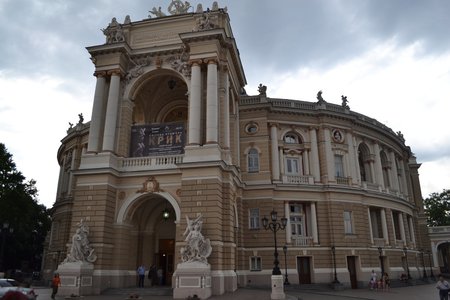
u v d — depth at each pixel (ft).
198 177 90.79
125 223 96.27
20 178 167.84
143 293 86.84
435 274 198.49
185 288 79.61
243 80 130.52
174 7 120.57
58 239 159.53
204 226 86.99
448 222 270.05
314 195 133.80
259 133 135.54
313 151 139.95
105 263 90.94
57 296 85.15
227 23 113.09
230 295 82.89
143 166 99.09
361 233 134.51
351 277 129.39
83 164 98.17
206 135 95.50
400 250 149.38
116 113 104.27
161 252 110.93
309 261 127.95
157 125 104.68
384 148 166.50
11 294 14.48
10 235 193.88
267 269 122.11
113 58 108.06
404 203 161.58
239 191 119.65
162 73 109.40
